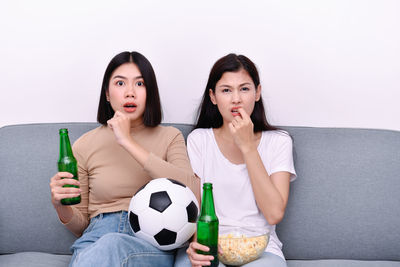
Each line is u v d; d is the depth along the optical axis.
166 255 1.08
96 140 1.36
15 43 1.66
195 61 1.67
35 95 1.69
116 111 1.25
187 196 1.08
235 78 1.30
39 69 1.68
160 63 1.68
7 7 1.65
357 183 1.42
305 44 1.65
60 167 1.15
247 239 1.07
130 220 1.08
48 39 1.67
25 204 1.41
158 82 1.68
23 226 1.40
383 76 1.66
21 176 1.43
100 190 1.30
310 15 1.64
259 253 1.08
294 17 1.65
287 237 1.41
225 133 1.40
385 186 1.41
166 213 1.03
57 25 1.66
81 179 1.34
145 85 1.33
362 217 1.39
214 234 0.97
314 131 1.50
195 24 1.66
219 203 1.33
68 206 1.23
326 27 1.64
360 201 1.40
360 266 1.29
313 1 1.64
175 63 1.68
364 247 1.39
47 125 1.51
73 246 1.19
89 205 1.34
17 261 1.27
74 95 1.69
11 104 1.69
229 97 1.31
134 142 1.25
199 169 1.37
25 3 1.65
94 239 1.18
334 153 1.45
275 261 1.13
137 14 1.66
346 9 1.63
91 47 1.67
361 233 1.39
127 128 1.25
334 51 1.65
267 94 1.68
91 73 1.68
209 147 1.39
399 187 1.40
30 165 1.44
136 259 1.01
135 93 1.30
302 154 1.45
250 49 1.66
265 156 1.35
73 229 1.29
